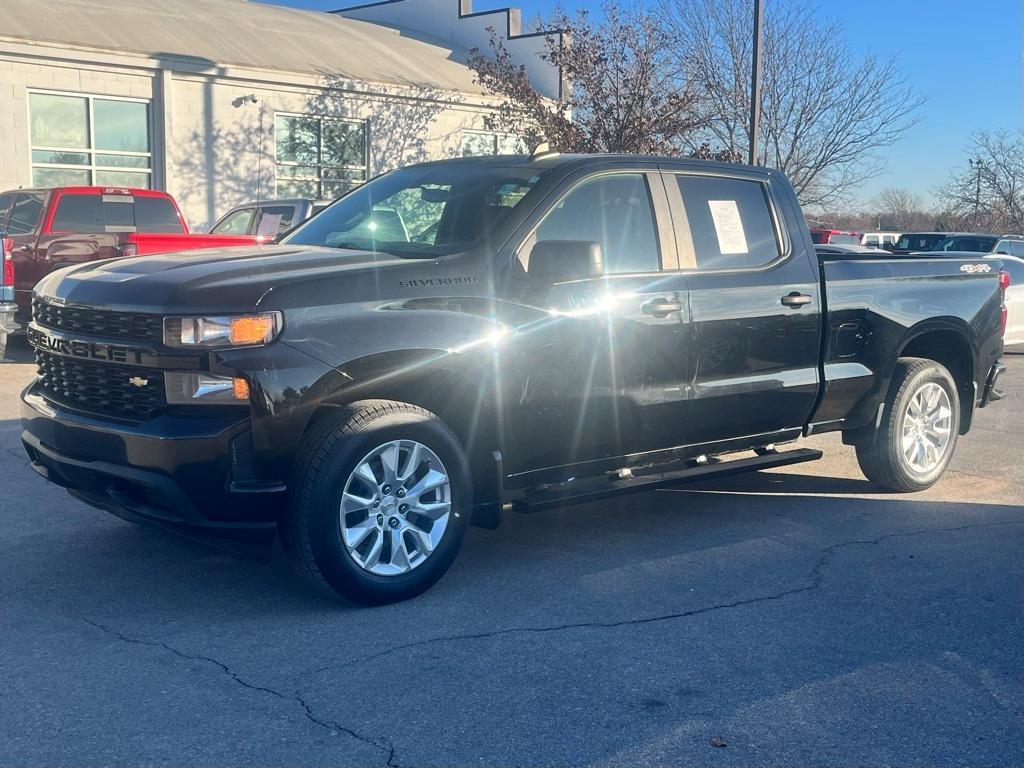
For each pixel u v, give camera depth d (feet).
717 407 18.42
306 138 70.44
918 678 12.75
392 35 91.25
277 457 13.91
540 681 12.45
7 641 13.38
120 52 59.77
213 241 40.42
